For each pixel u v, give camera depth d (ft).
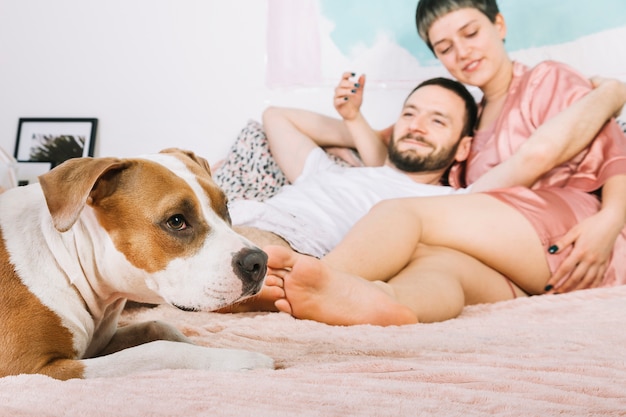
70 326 3.46
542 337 4.10
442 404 2.30
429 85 8.93
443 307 5.37
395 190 8.19
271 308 5.45
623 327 4.41
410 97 9.00
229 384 2.62
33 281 3.42
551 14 9.73
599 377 2.82
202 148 11.50
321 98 10.80
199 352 3.23
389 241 5.76
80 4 12.25
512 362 3.14
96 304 3.74
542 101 8.43
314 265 4.63
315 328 4.45
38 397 2.40
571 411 2.20
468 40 9.07
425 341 3.92
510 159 7.92
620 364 3.10
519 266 6.64
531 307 5.68
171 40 11.78
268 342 4.08
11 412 2.20
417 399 2.39
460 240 6.43
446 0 9.17
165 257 3.58
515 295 6.76
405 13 10.35
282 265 4.79
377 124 10.39
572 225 6.87
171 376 2.79
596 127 7.79
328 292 4.72
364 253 5.60
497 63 8.96
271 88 11.13
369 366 3.05
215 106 11.50
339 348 3.72
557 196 7.08
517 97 8.70
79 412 2.18
